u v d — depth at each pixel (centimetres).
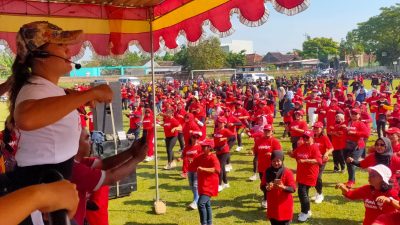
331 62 10612
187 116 1285
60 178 117
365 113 1291
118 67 7262
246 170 1281
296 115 1275
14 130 179
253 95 2411
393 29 9812
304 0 325
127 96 3575
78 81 5375
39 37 171
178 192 1066
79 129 190
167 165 1333
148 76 7038
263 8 375
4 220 93
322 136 941
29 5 596
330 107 1510
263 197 970
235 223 829
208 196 762
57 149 175
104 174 268
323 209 898
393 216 366
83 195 265
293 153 855
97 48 661
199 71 7400
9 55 586
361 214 862
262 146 948
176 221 848
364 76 7206
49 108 141
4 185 173
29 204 98
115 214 891
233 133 1262
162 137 2014
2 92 206
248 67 9525
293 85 4241
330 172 1208
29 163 171
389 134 872
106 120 825
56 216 103
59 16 622
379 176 527
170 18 638
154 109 827
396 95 2222
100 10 655
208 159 769
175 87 4819
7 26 585
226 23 461
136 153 293
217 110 1780
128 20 682
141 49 706
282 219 666
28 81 169
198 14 542
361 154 1031
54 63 175
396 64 9125
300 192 828
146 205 955
